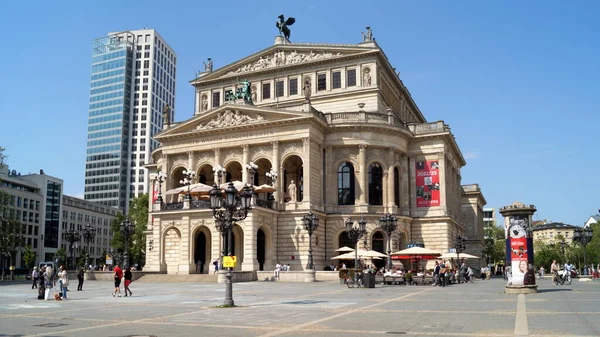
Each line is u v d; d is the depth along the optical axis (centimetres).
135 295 3850
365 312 2447
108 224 18550
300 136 6744
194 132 7288
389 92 8631
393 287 4722
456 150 8469
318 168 6994
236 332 1812
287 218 6669
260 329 1884
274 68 8288
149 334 1786
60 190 15612
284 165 7225
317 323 2036
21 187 14162
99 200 19925
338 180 7125
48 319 2291
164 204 6888
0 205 8206
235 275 5584
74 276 6481
